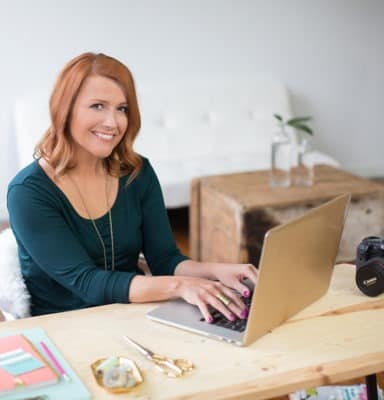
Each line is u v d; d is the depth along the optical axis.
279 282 1.36
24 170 1.73
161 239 1.90
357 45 4.91
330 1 4.73
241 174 3.46
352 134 5.11
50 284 1.76
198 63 4.51
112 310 1.53
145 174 1.88
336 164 4.20
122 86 1.68
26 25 4.04
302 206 3.06
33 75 4.14
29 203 1.66
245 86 4.51
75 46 4.19
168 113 4.29
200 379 1.24
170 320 1.46
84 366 1.28
